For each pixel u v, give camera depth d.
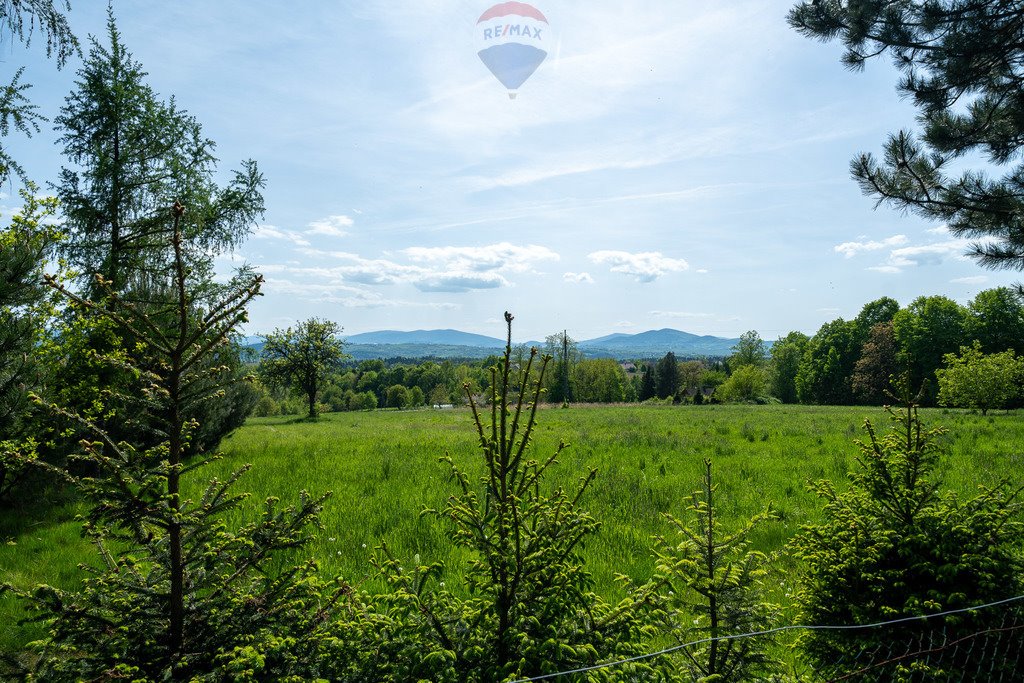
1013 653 4.10
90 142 15.91
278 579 3.53
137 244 15.82
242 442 26.16
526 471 3.48
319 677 3.02
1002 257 8.01
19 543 9.41
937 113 8.67
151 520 2.96
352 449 20.83
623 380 110.88
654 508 10.45
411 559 7.77
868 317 78.06
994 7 7.64
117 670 2.77
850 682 4.26
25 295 9.85
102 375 11.11
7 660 2.97
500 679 2.94
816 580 4.82
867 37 8.48
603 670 2.96
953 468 13.31
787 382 93.19
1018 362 36.12
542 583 3.28
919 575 4.46
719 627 3.81
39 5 7.11
